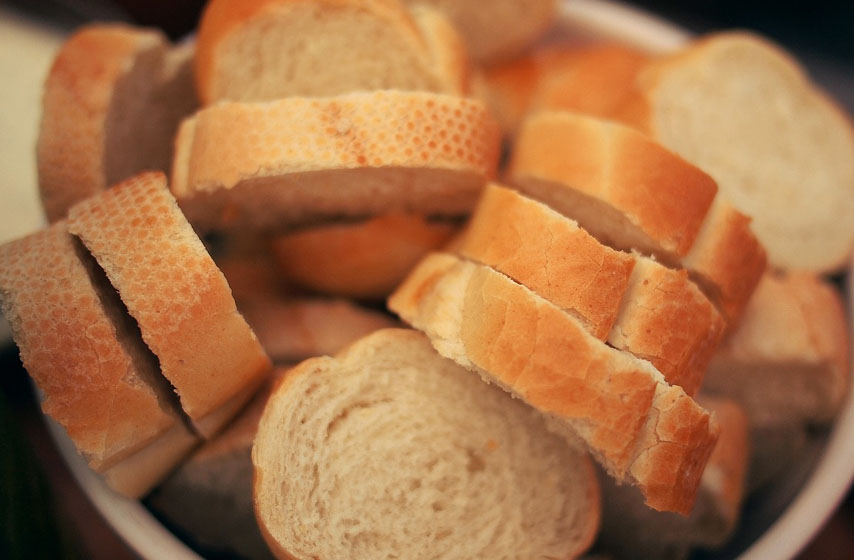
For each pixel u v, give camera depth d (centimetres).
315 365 23
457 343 23
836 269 28
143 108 26
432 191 25
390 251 26
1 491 23
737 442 26
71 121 24
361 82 26
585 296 22
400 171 23
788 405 27
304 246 26
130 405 22
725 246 24
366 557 23
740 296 24
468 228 24
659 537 26
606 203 23
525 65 31
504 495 24
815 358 26
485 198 24
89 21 32
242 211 26
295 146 23
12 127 30
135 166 27
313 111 23
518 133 27
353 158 23
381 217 26
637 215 23
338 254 26
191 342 22
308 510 23
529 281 22
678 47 30
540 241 22
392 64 25
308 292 27
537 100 30
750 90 28
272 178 23
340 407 23
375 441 24
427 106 23
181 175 24
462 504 24
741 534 26
